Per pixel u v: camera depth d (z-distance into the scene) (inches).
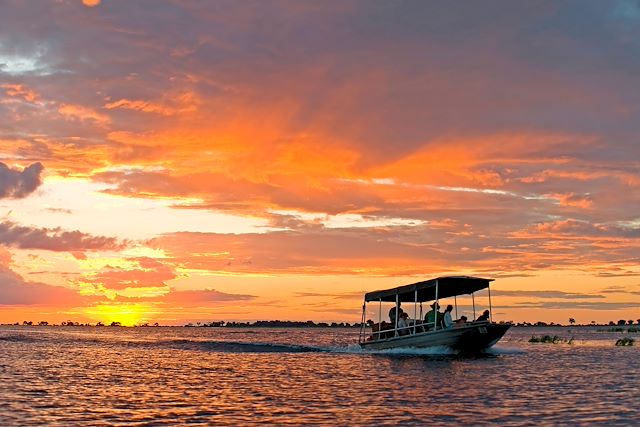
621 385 1116.5
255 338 3836.1
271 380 1243.2
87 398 1002.7
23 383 1194.0
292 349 2305.6
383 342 1882.4
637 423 764.6
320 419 812.0
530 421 783.1
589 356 1817.2
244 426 771.4
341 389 1091.9
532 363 1555.1
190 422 797.9
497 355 1833.2
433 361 1608.0
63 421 805.2
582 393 1017.5
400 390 1069.1
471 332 1638.8
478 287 1755.7
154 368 1521.9
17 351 2171.5
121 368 1524.4
